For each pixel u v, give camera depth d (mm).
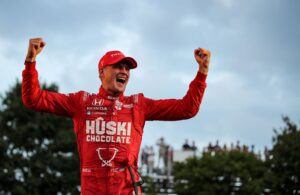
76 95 7586
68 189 44094
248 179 41531
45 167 43812
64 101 7520
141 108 7551
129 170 7340
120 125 7473
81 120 7512
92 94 7648
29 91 7219
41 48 7199
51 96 7453
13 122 44500
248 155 43062
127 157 7402
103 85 7598
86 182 7402
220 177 42312
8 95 44875
